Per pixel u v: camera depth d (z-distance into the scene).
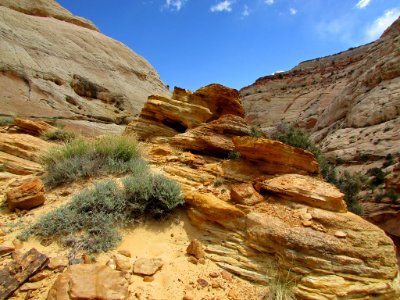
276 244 4.45
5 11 34.28
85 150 7.73
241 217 5.00
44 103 25.70
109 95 35.03
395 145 36.94
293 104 91.56
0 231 4.34
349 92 61.75
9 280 3.26
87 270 3.33
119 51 46.97
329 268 4.13
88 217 4.77
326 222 4.84
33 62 29.27
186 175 7.23
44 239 4.28
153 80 49.56
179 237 4.94
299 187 5.58
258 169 6.77
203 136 9.76
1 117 18.53
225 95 12.88
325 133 58.94
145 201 5.36
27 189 5.40
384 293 4.03
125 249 4.36
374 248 4.46
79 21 52.00
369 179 29.00
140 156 8.38
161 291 3.59
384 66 54.47
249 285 4.03
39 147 9.55
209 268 4.24
